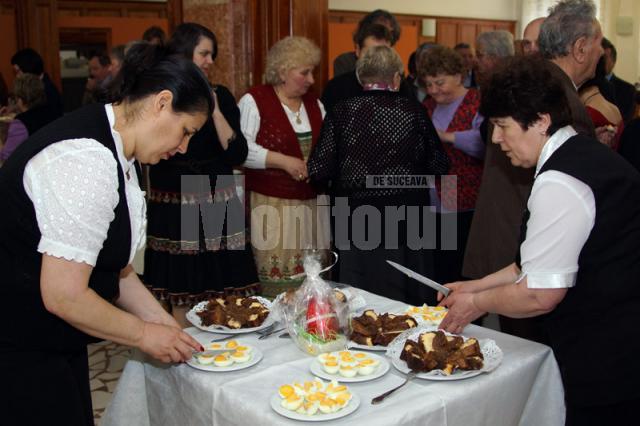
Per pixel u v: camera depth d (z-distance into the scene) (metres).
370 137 2.81
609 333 1.52
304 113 3.22
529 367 1.60
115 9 7.06
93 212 1.30
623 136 2.43
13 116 4.23
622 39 6.87
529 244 1.52
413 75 4.48
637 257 1.51
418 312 1.94
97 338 1.53
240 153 2.84
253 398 1.41
